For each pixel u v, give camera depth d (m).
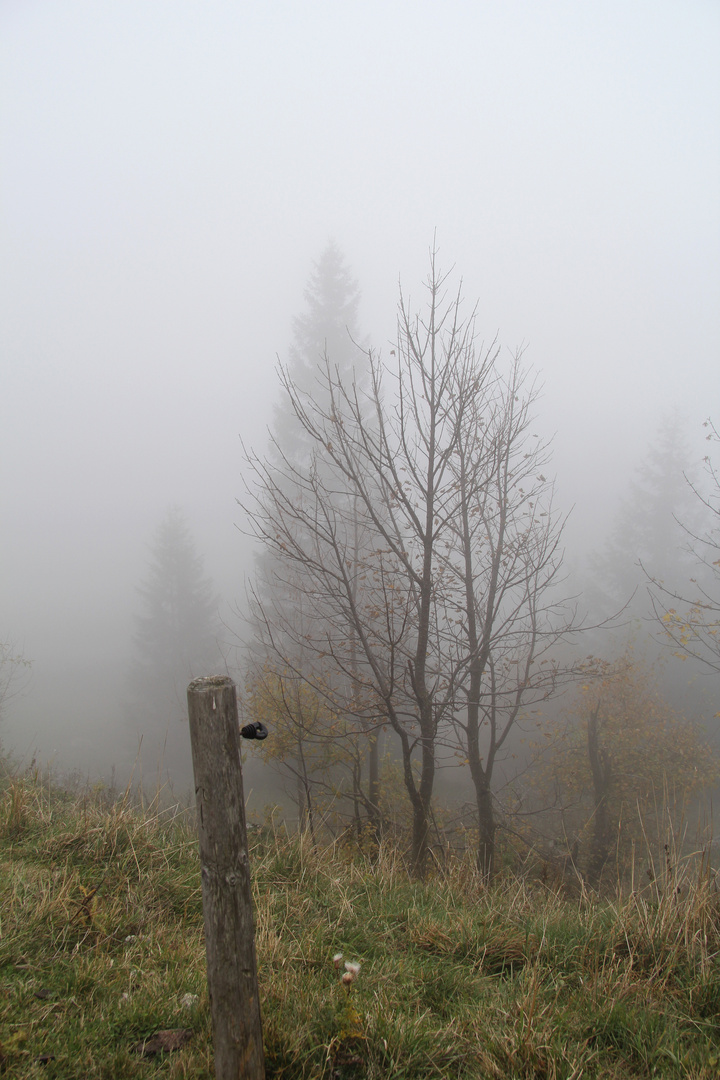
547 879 6.19
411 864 8.38
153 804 5.58
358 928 3.89
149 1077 2.37
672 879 4.13
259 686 12.79
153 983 2.98
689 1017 3.10
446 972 3.41
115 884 4.07
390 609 9.30
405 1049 2.64
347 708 9.95
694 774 18.19
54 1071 2.35
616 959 3.66
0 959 3.04
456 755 10.37
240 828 2.16
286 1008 2.85
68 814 5.35
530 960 3.62
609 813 16.98
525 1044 2.66
